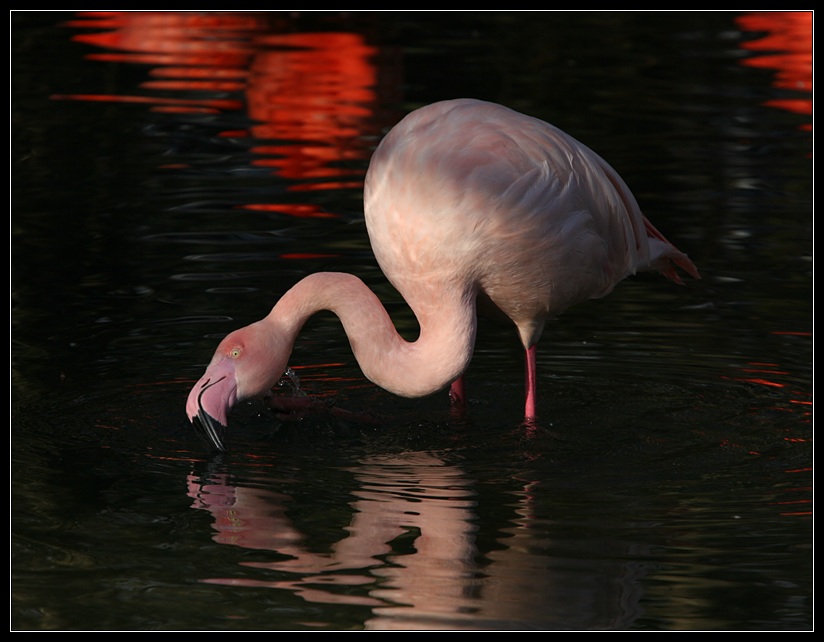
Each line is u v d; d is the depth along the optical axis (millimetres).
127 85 18906
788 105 18281
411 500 7691
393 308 11609
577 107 18219
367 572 6668
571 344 11094
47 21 22781
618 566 6734
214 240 13148
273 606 6277
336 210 14039
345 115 17531
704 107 18234
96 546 6996
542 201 8812
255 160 15609
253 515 7445
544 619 6172
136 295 11781
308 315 9078
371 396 9984
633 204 9875
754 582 6574
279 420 9211
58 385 9828
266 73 19750
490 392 10086
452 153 8664
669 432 9047
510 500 7695
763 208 14148
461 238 8641
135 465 8344
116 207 14023
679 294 12172
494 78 19828
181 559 6828
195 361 10398
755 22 24172
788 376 10164
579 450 8688
